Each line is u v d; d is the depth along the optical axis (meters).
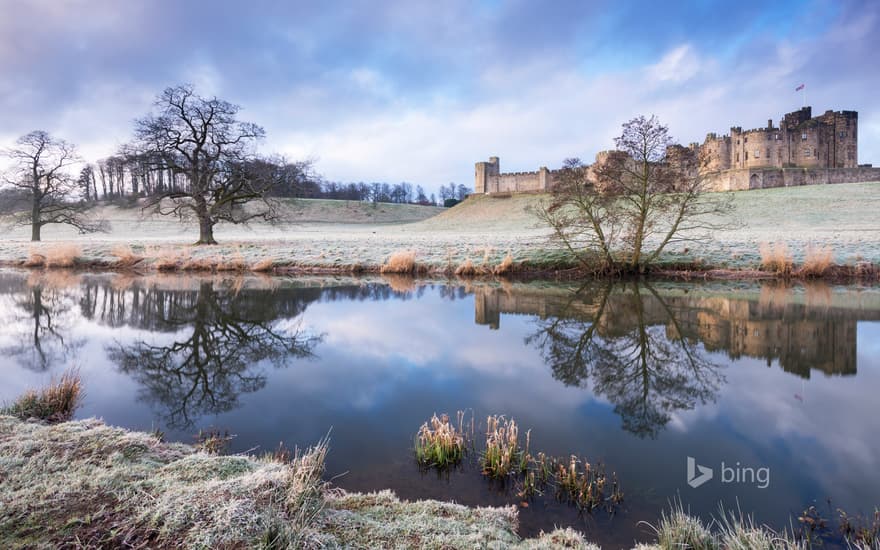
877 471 4.60
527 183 90.94
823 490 4.21
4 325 11.81
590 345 9.93
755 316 12.51
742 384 7.39
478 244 30.05
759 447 5.12
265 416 5.93
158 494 3.08
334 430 5.50
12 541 2.54
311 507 3.03
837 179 67.19
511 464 4.56
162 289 17.45
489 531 3.22
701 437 5.39
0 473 3.36
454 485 4.19
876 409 6.23
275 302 15.06
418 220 102.38
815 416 6.01
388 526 3.14
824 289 16.55
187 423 5.67
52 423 5.30
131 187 85.31
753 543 3.11
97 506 2.92
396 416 5.97
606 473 4.49
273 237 44.75
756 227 38.56
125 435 4.30
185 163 33.69
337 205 106.94
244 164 33.38
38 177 42.03
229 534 2.60
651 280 19.38
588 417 6.04
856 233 30.02
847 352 9.16
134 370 8.09
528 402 6.58
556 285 18.69
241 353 9.28
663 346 9.83
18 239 45.69
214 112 32.72
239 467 3.70
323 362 8.66
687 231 33.69
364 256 25.78
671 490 4.18
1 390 6.72
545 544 3.13
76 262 25.03
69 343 10.03
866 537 3.41
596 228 19.77
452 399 6.67
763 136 73.75
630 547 3.34
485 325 11.90
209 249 29.05
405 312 13.53
